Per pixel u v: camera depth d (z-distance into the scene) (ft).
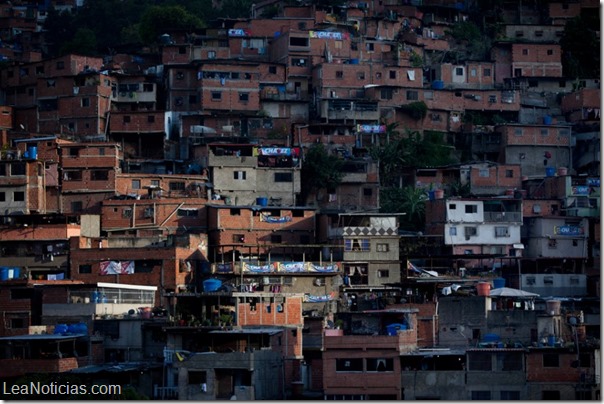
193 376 429.38
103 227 613.11
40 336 469.16
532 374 442.09
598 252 653.30
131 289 527.40
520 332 497.05
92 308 504.02
